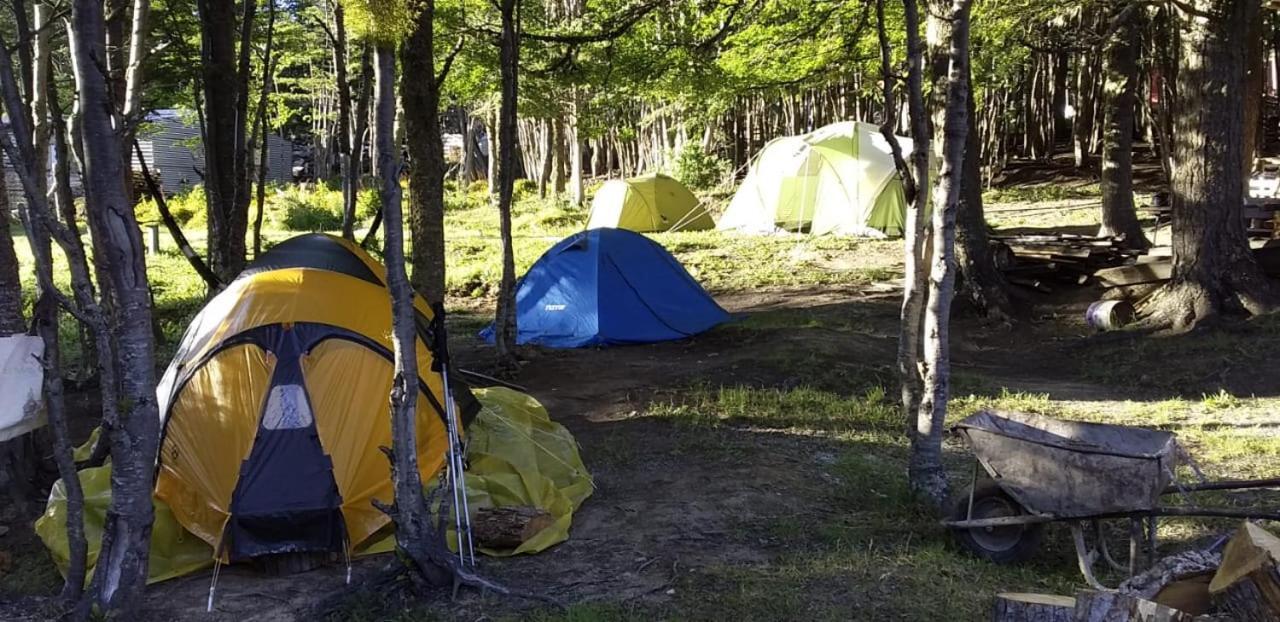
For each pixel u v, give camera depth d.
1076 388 9.73
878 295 14.95
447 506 5.23
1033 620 3.45
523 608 4.71
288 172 46.69
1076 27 19.98
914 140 6.16
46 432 6.54
